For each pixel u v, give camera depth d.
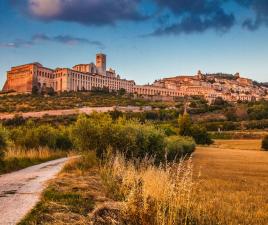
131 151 29.98
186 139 75.81
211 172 34.00
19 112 160.25
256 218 13.12
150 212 9.91
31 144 46.09
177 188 10.92
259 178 29.39
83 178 18.30
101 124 31.11
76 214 10.34
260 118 174.75
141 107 199.25
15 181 17.55
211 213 12.52
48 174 21.12
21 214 10.06
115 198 13.69
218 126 152.25
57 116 146.00
